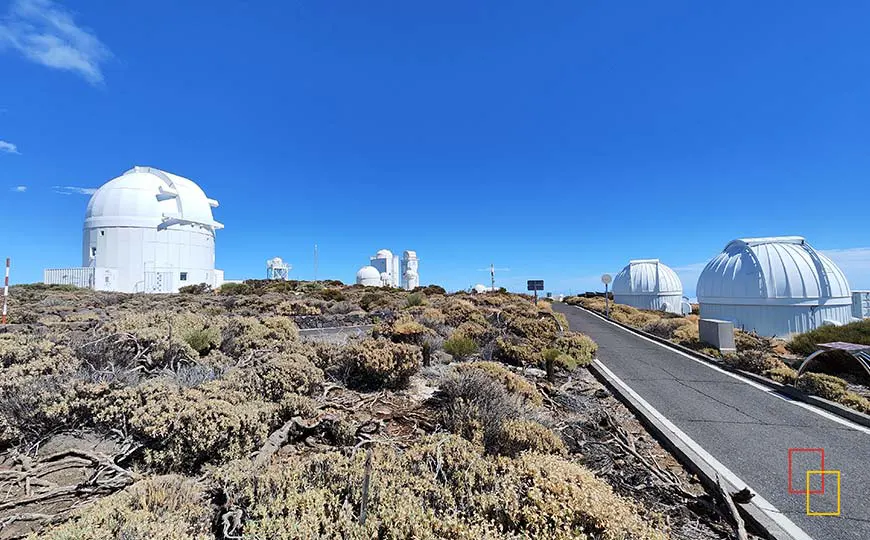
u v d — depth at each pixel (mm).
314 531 2070
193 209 40156
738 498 3295
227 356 6684
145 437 3430
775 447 4562
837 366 8344
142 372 5504
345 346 6961
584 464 3770
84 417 3832
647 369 8812
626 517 2270
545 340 10148
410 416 4816
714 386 7375
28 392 3711
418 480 2543
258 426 3682
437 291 33781
